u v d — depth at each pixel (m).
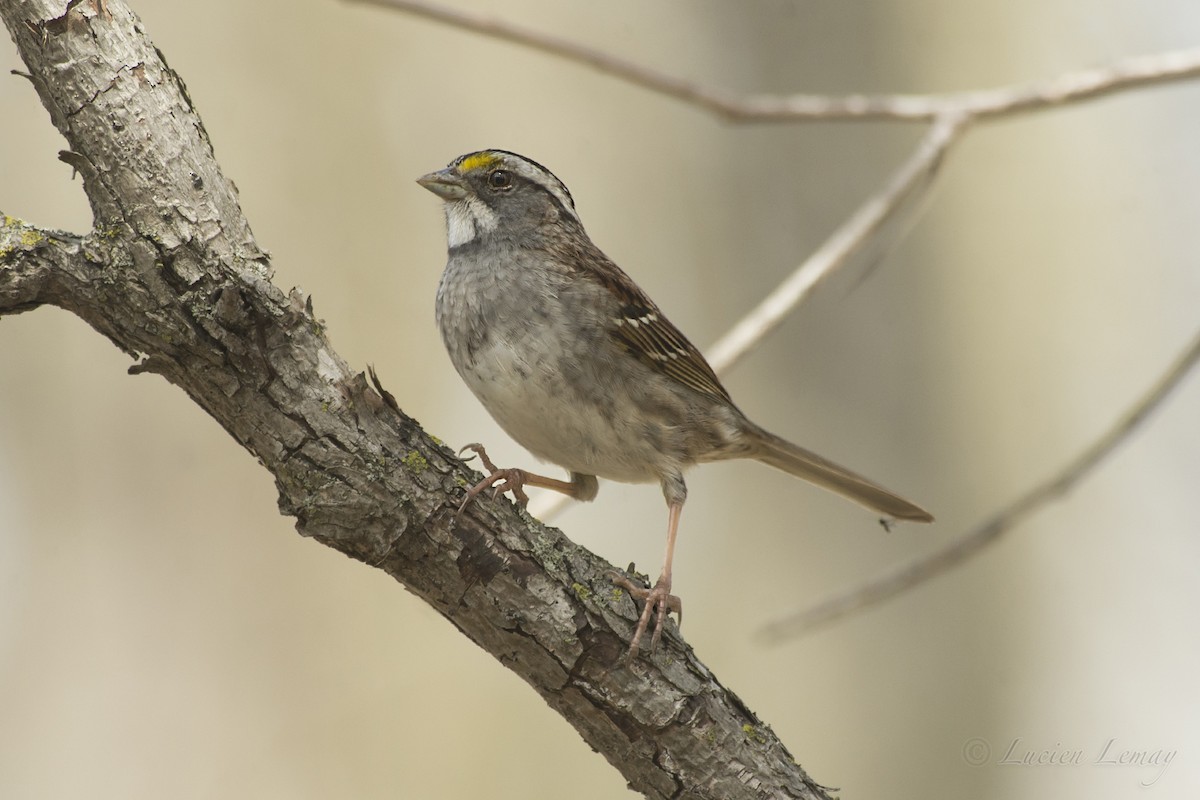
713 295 12.57
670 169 13.37
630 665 5.78
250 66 13.59
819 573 11.96
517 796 12.95
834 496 12.09
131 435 12.90
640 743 5.82
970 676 11.48
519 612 5.70
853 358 11.70
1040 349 12.85
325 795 12.53
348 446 5.46
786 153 12.05
